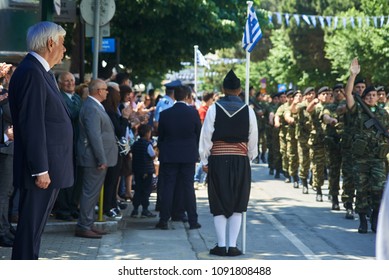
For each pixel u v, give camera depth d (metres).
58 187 7.13
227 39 26.75
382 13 39.00
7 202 9.45
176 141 11.59
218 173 9.48
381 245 3.30
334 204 14.43
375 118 11.69
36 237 7.19
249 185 9.60
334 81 58.78
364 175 11.73
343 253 9.99
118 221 11.71
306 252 10.02
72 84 10.80
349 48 43.44
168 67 27.41
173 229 11.78
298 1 57.41
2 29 11.72
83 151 10.38
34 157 6.87
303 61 58.72
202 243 10.55
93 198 10.59
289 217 13.40
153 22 25.19
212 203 9.56
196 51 24.66
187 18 25.02
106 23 12.02
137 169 12.81
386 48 40.69
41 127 6.90
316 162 15.71
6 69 8.88
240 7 27.81
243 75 76.94
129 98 12.84
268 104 23.11
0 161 9.25
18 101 6.91
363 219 11.77
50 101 7.05
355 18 39.97
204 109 19.09
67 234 10.83
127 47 26.05
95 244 10.20
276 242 10.80
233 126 9.41
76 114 10.66
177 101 11.77
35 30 7.09
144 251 9.84
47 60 7.14
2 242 9.44
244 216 9.80
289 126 18.34
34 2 12.88
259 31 9.66
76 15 15.29
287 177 19.98
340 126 13.98
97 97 10.45
